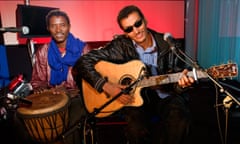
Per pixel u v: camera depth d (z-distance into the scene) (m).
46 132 1.80
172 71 1.82
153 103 1.87
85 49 2.46
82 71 1.91
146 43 1.87
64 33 2.33
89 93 1.95
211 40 2.93
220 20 2.73
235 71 1.35
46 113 1.70
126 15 1.74
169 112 1.73
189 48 3.34
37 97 1.92
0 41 2.95
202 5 3.09
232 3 2.50
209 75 1.40
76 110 2.05
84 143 1.83
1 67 2.95
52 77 2.37
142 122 1.75
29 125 1.77
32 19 2.44
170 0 3.22
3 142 2.15
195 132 2.13
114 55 1.95
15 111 1.86
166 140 1.76
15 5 2.97
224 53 2.68
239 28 2.41
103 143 2.18
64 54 2.42
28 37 2.47
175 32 3.35
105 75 1.91
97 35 3.26
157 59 1.86
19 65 3.14
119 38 1.96
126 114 1.80
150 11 3.25
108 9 3.19
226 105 1.45
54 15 2.30
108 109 1.86
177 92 1.74
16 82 1.98
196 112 2.23
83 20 3.20
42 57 2.37
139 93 1.77
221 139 1.92
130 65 1.85
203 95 2.36
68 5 3.12
